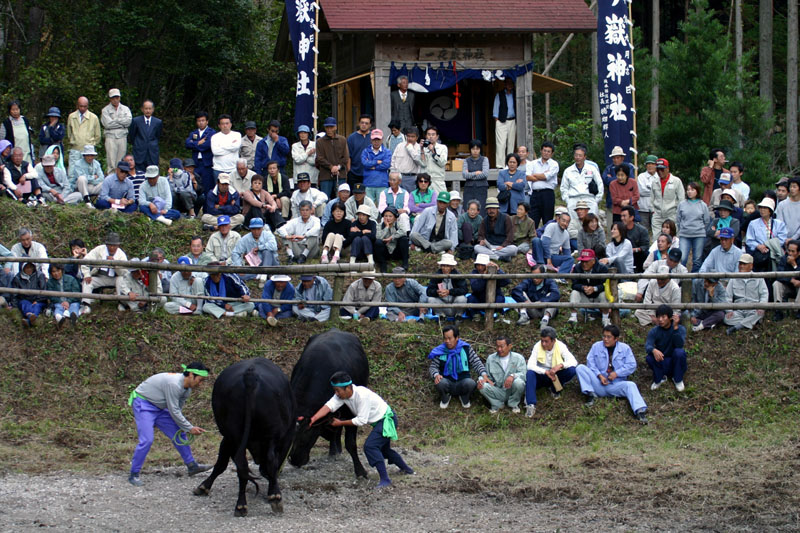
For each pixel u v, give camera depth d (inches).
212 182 692.1
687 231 596.7
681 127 908.6
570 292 589.6
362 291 544.4
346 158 680.4
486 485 382.3
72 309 517.7
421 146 697.6
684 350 492.7
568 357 492.7
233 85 1095.0
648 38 1510.8
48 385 478.0
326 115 1103.0
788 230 584.1
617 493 367.2
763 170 836.6
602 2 703.1
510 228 633.0
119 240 566.3
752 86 908.6
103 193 647.8
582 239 598.2
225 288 538.6
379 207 644.1
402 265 613.0
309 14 721.0
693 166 904.3
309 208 606.9
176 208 671.1
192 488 373.1
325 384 379.9
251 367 333.4
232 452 342.3
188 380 373.7
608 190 678.5
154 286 521.7
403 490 374.6
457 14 769.6
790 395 483.8
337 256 582.9
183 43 1006.4
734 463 409.1
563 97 1405.0
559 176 1058.1
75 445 430.9
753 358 510.3
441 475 396.8
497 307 525.7
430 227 637.9
